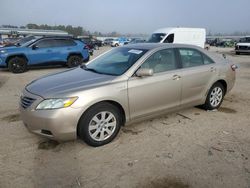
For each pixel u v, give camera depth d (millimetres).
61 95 3432
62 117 3369
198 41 19062
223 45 48250
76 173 3098
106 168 3201
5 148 3693
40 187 2832
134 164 3291
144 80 4051
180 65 4648
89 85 3670
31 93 3637
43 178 2994
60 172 3117
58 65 13039
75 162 3340
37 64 11719
